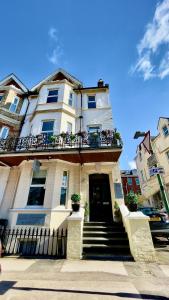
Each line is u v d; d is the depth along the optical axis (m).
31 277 4.09
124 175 34.25
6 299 2.96
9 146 9.83
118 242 6.80
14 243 7.07
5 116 12.48
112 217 9.21
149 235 5.82
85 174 9.91
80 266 5.00
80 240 6.10
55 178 8.91
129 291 3.33
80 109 12.87
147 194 23.06
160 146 19.78
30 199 8.77
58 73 15.97
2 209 9.14
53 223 7.83
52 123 11.36
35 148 9.70
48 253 7.13
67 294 3.19
